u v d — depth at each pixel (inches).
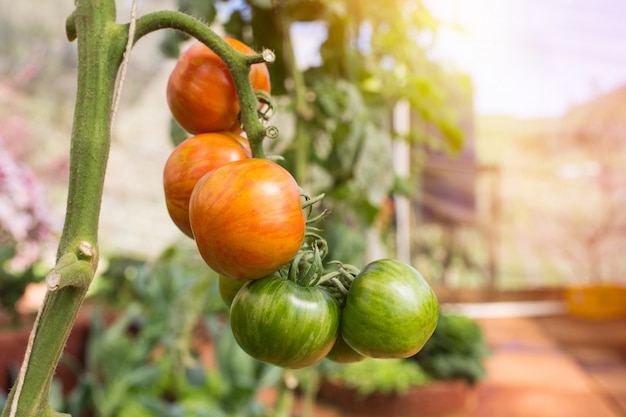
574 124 135.0
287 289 13.6
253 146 14.0
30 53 73.7
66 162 75.8
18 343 43.5
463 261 123.4
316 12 34.1
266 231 12.8
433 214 115.6
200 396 51.5
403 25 46.5
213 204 12.9
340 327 14.6
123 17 56.8
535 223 135.0
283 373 38.8
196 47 15.4
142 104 79.7
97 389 46.5
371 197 34.8
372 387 64.7
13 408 10.7
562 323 120.7
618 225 137.3
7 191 40.4
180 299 38.9
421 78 47.5
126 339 48.9
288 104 34.1
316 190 40.1
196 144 14.8
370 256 64.9
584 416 66.5
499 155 132.8
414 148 70.6
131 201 80.6
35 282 47.0
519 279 133.8
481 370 71.2
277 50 32.8
